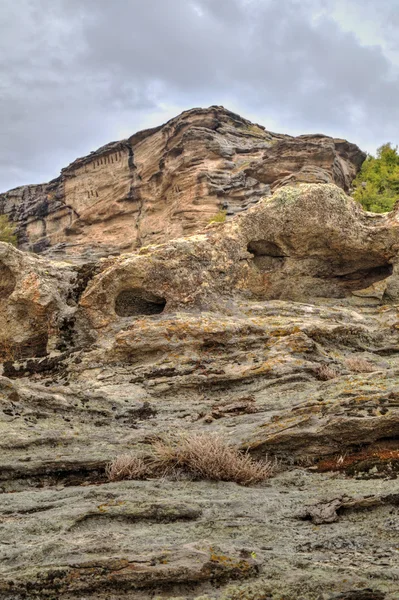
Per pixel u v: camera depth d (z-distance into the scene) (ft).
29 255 67.41
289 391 41.55
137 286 59.52
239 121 251.19
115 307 60.80
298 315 60.03
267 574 15.97
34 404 36.45
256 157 223.71
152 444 31.45
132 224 259.80
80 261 233.96
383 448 28.27
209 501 22.62
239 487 25.46
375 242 69.15
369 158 231.09
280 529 19.84
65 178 310.65
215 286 61.98
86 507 21.65
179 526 20.18
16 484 26.78
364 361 50.34
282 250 68.23
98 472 28.32
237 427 33.27
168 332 52.54
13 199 359.25
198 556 16.62
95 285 58.80
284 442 29.37
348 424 28.73
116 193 273.95
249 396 41.04
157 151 258.16
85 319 59.26
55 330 59.21
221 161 219.41
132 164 272.92
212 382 45.29
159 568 15.93
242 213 67.21
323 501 21.97
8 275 63.87
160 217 242.37
